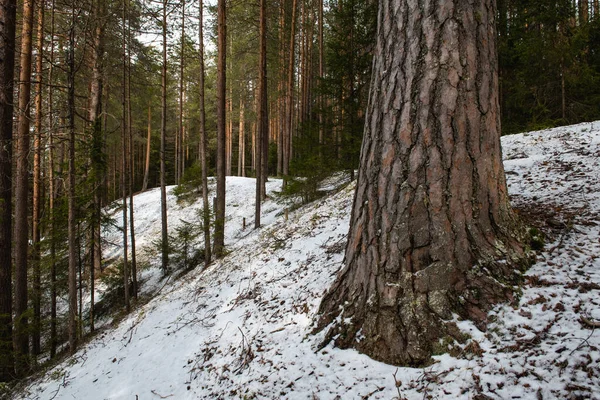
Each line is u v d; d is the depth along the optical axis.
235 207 20.27
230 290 6.29
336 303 3.08
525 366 1.97
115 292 13.21
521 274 2.58
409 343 2.38
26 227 8.31
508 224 2.77
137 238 19.78
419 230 2.57
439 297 2.44
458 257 2.51
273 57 20.22
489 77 2.67
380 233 2.72
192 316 5.99
